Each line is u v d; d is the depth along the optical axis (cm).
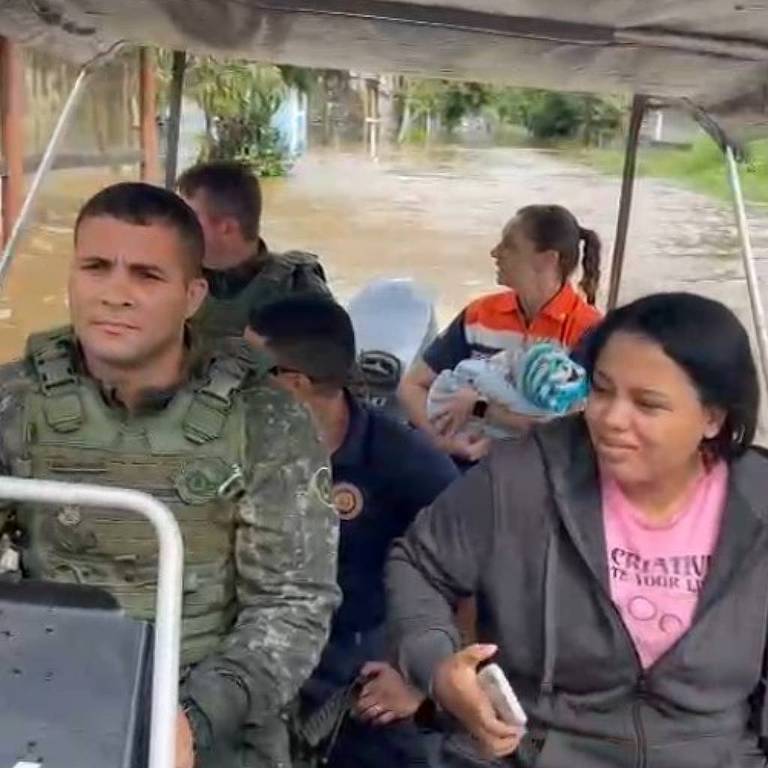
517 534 212
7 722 142
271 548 210
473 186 2027
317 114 2467
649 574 206
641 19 289
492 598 216
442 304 1114
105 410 208
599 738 209
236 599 216
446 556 219
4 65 735
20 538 212
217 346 220
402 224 1648
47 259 851
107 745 140
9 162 747
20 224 347
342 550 293
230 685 198
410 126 2538
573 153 2400
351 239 1509
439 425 392
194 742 185
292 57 381
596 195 1909
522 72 366
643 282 1160
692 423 200
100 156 935
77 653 150
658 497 207
